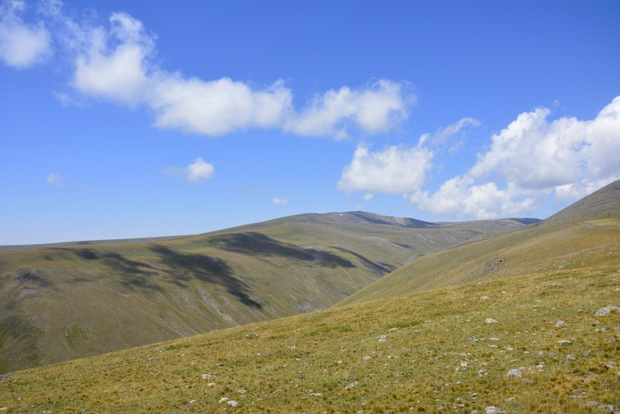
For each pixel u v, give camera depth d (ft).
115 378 107.65
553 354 67.00
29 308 547.49
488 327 95.96
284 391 75.20
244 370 97.66
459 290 176.14
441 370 70.90
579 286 125.39
